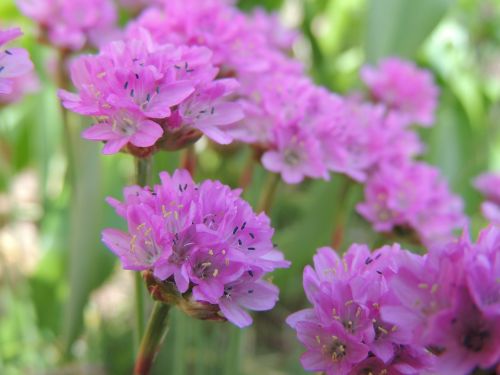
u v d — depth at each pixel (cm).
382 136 11
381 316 6
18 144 19
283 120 10
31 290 15
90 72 8
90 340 16
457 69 20
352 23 21
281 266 7
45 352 16
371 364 7
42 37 13
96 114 8
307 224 15
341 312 7
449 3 15
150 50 8
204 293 7
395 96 14
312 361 7
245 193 11
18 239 17
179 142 8
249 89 10
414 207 11
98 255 14
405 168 11
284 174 10
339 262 8
